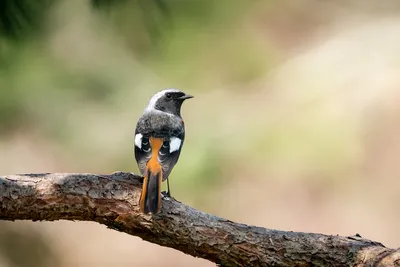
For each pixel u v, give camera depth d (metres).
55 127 15.87
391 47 16.31
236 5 17.22
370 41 16.67
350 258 7.01
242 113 15.80
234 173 14.80
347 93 15.38
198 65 16.69
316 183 14.63
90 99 16.16
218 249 7.19
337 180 14.61
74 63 15.98
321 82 15.75
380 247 7.02
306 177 14.63
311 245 7.09
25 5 9.95
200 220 7.21
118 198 7.21
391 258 6.89
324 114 15.02
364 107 15.00
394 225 14.41
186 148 14.97
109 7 10.17
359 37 16.94
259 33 17.56
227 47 17.00
